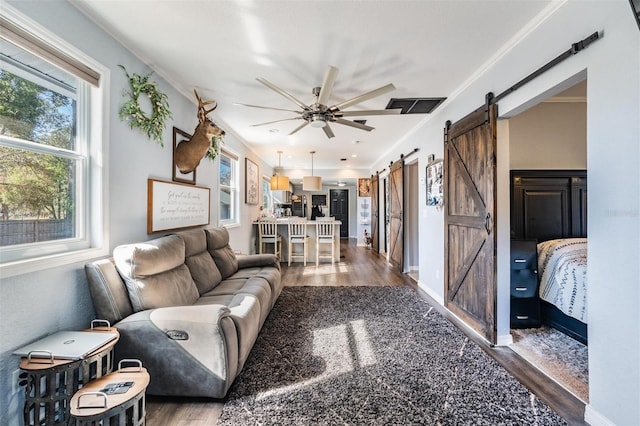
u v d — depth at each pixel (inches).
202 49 87.7
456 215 121.0
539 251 113.3
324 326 112.1
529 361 86.7
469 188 110.3
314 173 341.1
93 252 72.8
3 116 56.2
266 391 72.0
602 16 58.4
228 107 137.8
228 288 108.5
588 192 61.4
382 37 82.0
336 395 70.4
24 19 56.3
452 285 125.0
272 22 75.2
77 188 72.0
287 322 116.0
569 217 124.3
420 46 86.7
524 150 132.0
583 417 63.3
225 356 66.9
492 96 94.7
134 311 73.9
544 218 124.4
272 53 90.1
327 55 91.3
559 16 68.8
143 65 93.0
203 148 118.0
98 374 54.8
